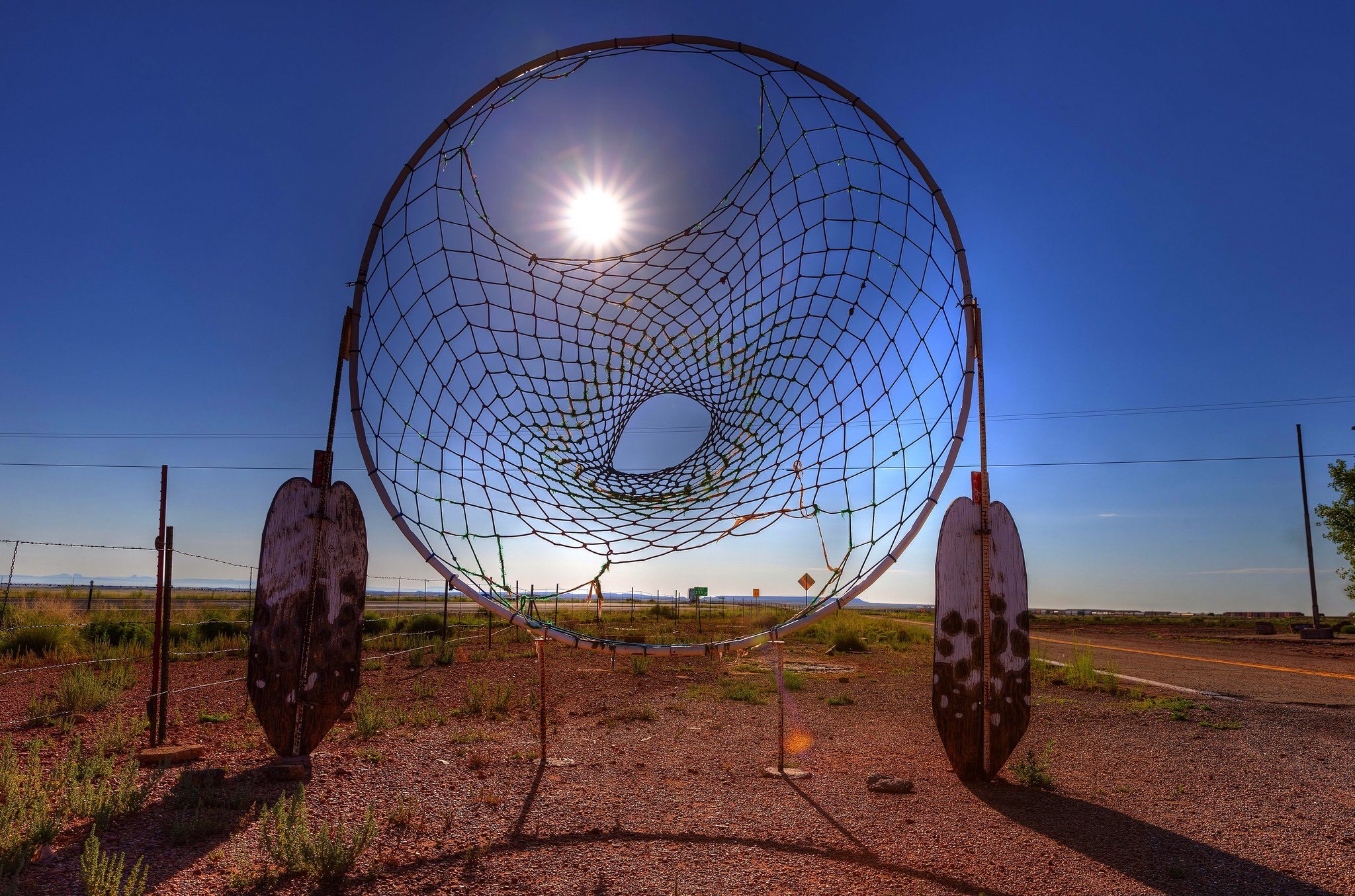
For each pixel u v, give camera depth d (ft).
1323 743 28.19
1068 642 93.25
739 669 54.95
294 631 22.80
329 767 21.67
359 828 16.03
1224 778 22.53
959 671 22.04
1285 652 79.61
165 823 16.42
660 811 18.30
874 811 18.65
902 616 209.77
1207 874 14.67
